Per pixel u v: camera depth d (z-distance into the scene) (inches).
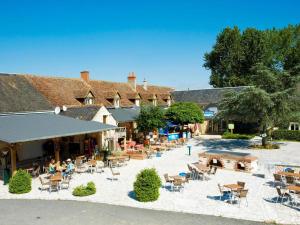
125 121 1451.8
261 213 645.3
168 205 698.8
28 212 654.5
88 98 1513.3
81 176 969.5
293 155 1300.4
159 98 2245.3
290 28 2785.4
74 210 666.8
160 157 1293.1
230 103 1513.3
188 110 1750.7
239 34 2832.2
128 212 654.5
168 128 1887.3
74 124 1117.7
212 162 1095.6
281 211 655.1
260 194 770.2
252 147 1502.2
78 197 760.3
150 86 2433.6
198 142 1720.0
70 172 924.0
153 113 1480.1
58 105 1364.4
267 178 925.2
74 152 1301.7
